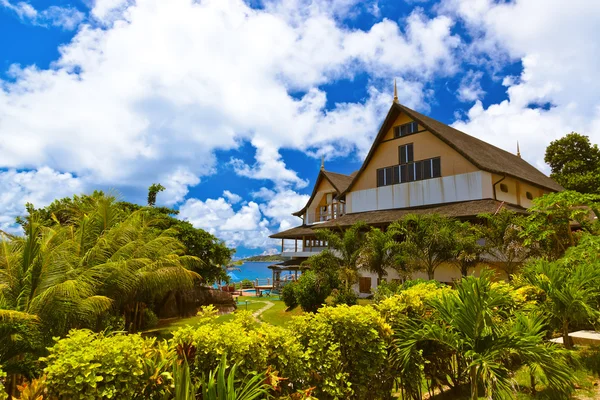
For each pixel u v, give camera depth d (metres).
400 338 5.34
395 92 32.25
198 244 25.66
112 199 16.38
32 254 9.91
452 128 34.34
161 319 23.41
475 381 4.66
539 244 18.17
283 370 4.12
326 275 20.95
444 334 4.91
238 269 45.53
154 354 3.53
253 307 28.45
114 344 3.26
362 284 29.55
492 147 37.31
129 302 16.62
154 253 16.58
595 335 9.38
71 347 3.20
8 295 9.60
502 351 4.69
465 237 21.00
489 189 26.20
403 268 22.75
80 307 10.62
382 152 33.22
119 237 14.90
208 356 3.72
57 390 2.96
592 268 7.16
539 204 13.89
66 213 19.78
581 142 41.28
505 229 20.17
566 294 7.02
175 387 3.02
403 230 23.11
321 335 4.65
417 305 5.86
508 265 19.80
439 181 28.95
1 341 7.09
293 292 22.30
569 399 5.37
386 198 32.16
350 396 4.75
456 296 5.02
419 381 5.45
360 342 4.80
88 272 12.01
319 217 42.84
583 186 37.28
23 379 6.27
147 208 25.73
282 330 4.37
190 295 25.39
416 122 31.14
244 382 3.63
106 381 3.05
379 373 5.20
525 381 6.18
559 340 9.11
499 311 6.02
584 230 14.56
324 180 42.09
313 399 3.81
